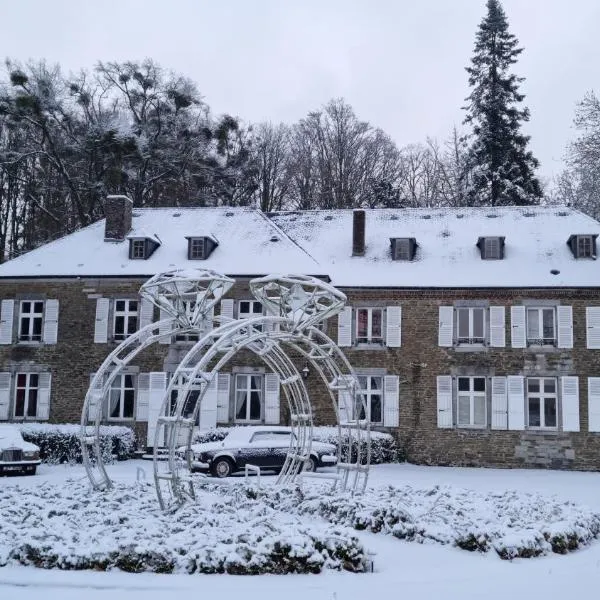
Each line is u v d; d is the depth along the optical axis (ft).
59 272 96.12
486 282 91.35
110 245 100.12
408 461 90.89
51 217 139.03
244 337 50.57
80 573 31.30
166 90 141.79
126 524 37.99
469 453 90.07
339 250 100.17
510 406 89.86
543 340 90.74
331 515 43.57
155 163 139.74
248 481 53.47
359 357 93.04
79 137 137.28
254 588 29.37
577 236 93.61
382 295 93.61
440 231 102.06
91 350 94.94
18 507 42.29
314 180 165.27
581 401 88.99
